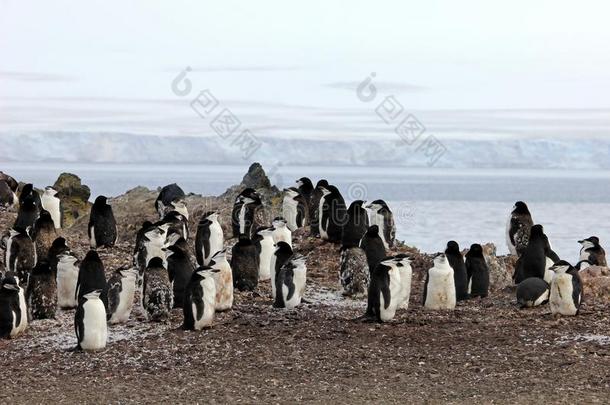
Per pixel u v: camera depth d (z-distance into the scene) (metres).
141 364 33.59
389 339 37.06
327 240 56.38
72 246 56.41
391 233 57.12
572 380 30.95
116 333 38.25
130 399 29.38
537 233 48.44
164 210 65.12
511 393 29.55
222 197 74.88
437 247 102.69
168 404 28.81
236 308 43.12
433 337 37.31
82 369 33.03
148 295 39.84
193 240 58.84
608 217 173.88
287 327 39.19
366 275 46.00
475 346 35.78
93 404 28.91
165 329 38.81
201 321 38.44
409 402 28.73
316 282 49.34
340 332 38.25
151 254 47.12
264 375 32.06
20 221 56.06
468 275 46.88
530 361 33.41
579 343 36.06
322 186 62.47
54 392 30.23
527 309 43.34
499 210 194.38
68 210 78.06
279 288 43.06
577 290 41.03
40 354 35.16
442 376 31.72
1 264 46.62
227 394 29.81
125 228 65.44
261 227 51.34
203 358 34.31
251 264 46.91
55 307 41.12
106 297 39.25
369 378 31.59
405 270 43.03
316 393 29.83
